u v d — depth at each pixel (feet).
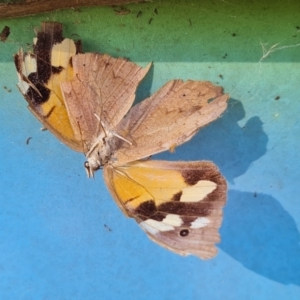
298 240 0.32
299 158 0.32
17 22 0.31
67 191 0.33
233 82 0.31
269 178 0.32
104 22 0.31
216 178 0.27
